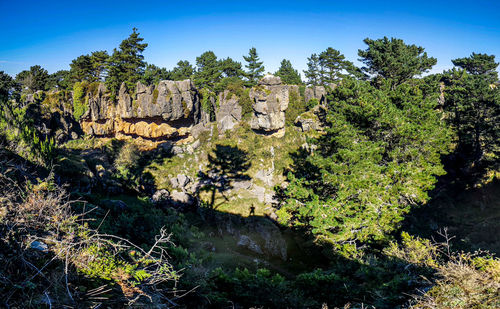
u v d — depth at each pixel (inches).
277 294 383.9
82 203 523.2
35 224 241.6
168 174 2037.4
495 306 212.8
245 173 1950.1
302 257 1183.6
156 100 2383.1
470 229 1168.2
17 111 602.9
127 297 229.1
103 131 2620.6
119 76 2571.4
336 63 2741.1
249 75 2920.8
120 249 271.6
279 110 2231.8
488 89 1489.9
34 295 196.7
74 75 2908.5
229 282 402.9
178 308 286.0
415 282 340.2
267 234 1317.7
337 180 969.5
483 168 1534.2
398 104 1261.1
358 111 1090.7
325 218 936.9
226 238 1406.3
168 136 2518.5
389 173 984.9
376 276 452.1
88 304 206.4
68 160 1111.6
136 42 2583.7
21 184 327.0
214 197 1795.0
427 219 1242.0
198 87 3009.4
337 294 408.2
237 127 2397.9
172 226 597.3
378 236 903.7
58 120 2439.7
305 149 1919.3
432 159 1106.7
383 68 1577.3
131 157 2223.2
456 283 238.8
